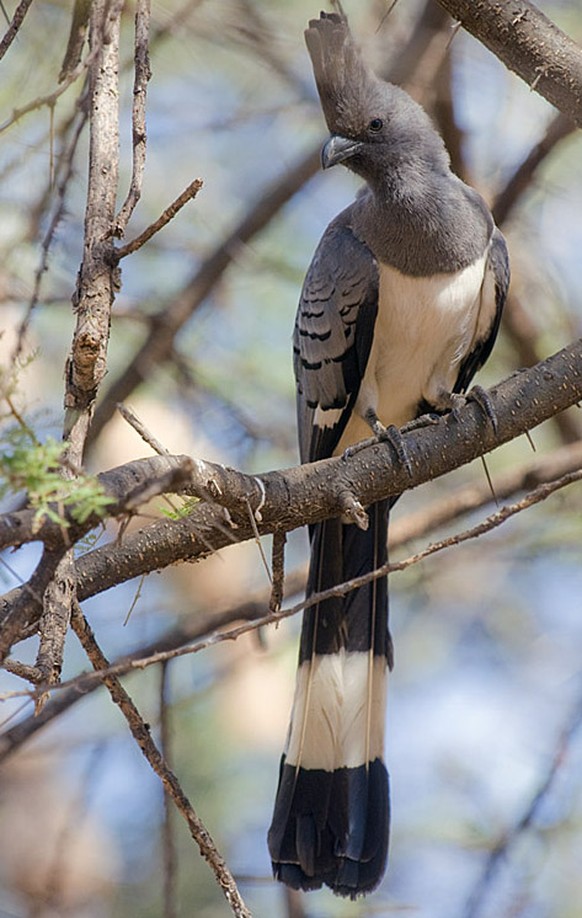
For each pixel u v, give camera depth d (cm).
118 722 1303
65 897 1229
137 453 1259
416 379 1037
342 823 922
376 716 959
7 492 548
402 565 643
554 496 1319
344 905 1112
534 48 784
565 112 795
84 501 534
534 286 1300
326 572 984
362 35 1207
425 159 1002
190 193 652
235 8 1152
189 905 1213
